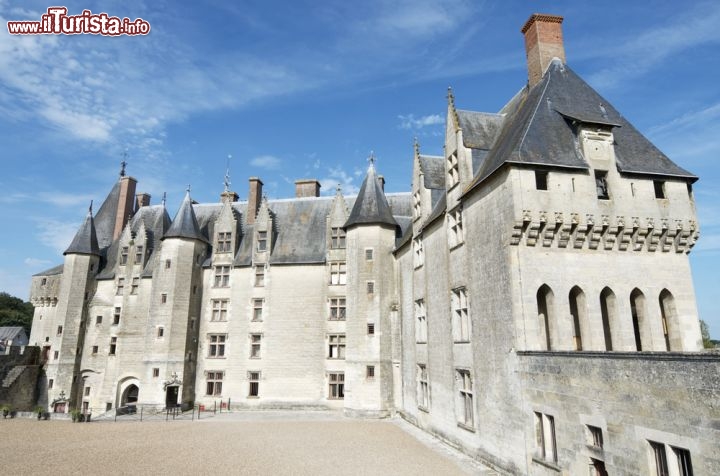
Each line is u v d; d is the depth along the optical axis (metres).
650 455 9.60
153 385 33.78
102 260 41.44
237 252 37.91
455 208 20.83
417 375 26.11
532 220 15.59
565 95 19.08
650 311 16.34
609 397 10.78
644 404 9.71
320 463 17.05
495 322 16.45
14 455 18.19
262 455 18.36
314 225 38.44
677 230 16.97
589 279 16.05
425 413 24.33
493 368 16.45
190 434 23.42
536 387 13.82
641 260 16.75
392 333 31.30
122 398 36.31
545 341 17.00
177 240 36.59
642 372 9.80
